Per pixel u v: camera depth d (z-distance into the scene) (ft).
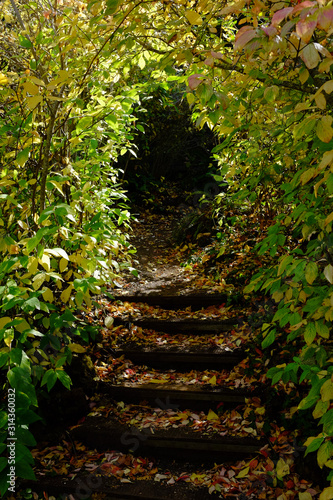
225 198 17.95
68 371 11.26
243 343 12.56
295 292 6.43
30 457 5.58
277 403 10.29
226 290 15.29
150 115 27.37
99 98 8.77
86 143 11.12
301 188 7.15
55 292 10.59
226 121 7.89
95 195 11.93
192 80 5.29
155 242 23.95
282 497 8.24
